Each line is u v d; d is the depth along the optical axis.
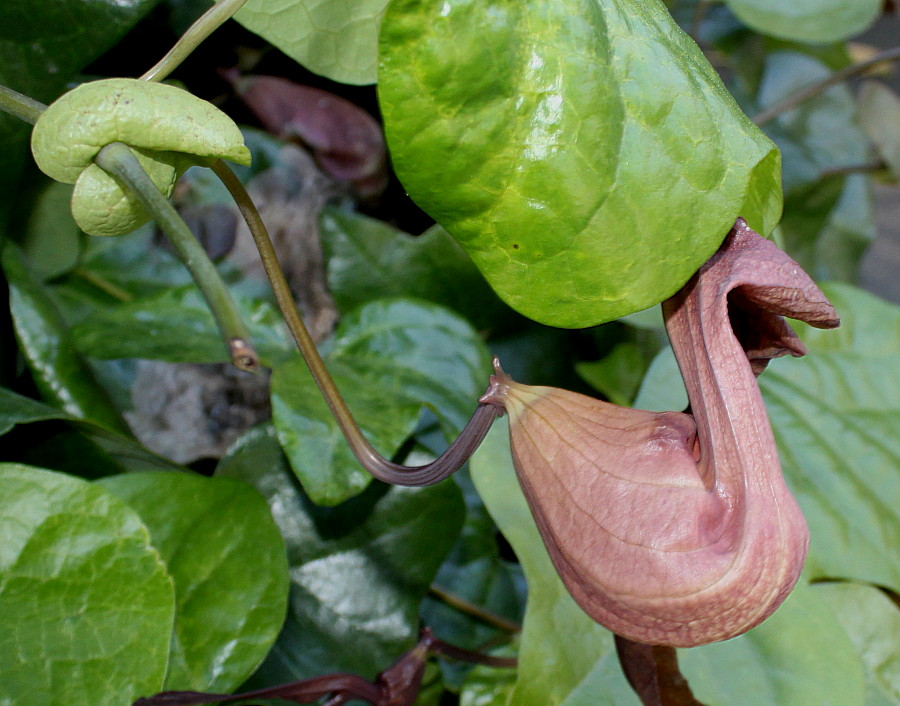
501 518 0.36
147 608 0.32
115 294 0.47
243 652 0.34
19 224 0.42
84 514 0.32
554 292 0.26
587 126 0.25
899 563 0.41
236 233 0.50
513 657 0.39
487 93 0.24
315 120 0.52
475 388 0.43
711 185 0.25
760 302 0.25
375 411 0.39
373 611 0.39
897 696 0.39
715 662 0.35
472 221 0.25
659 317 0.40
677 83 0.26
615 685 0.35
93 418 0.40
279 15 0.33
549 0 0.25
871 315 0.48
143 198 0.25
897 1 0.80
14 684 0.30
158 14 0.46
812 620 0.36
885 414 0.46
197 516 0.35
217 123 0.26
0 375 0.41
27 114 0.27
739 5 0.61
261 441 0.40
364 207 0.55
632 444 0.25
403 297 0.44
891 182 0.82
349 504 0.40
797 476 0.43
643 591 0.24
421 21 0.24
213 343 0.41
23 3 0.35
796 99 0.66
